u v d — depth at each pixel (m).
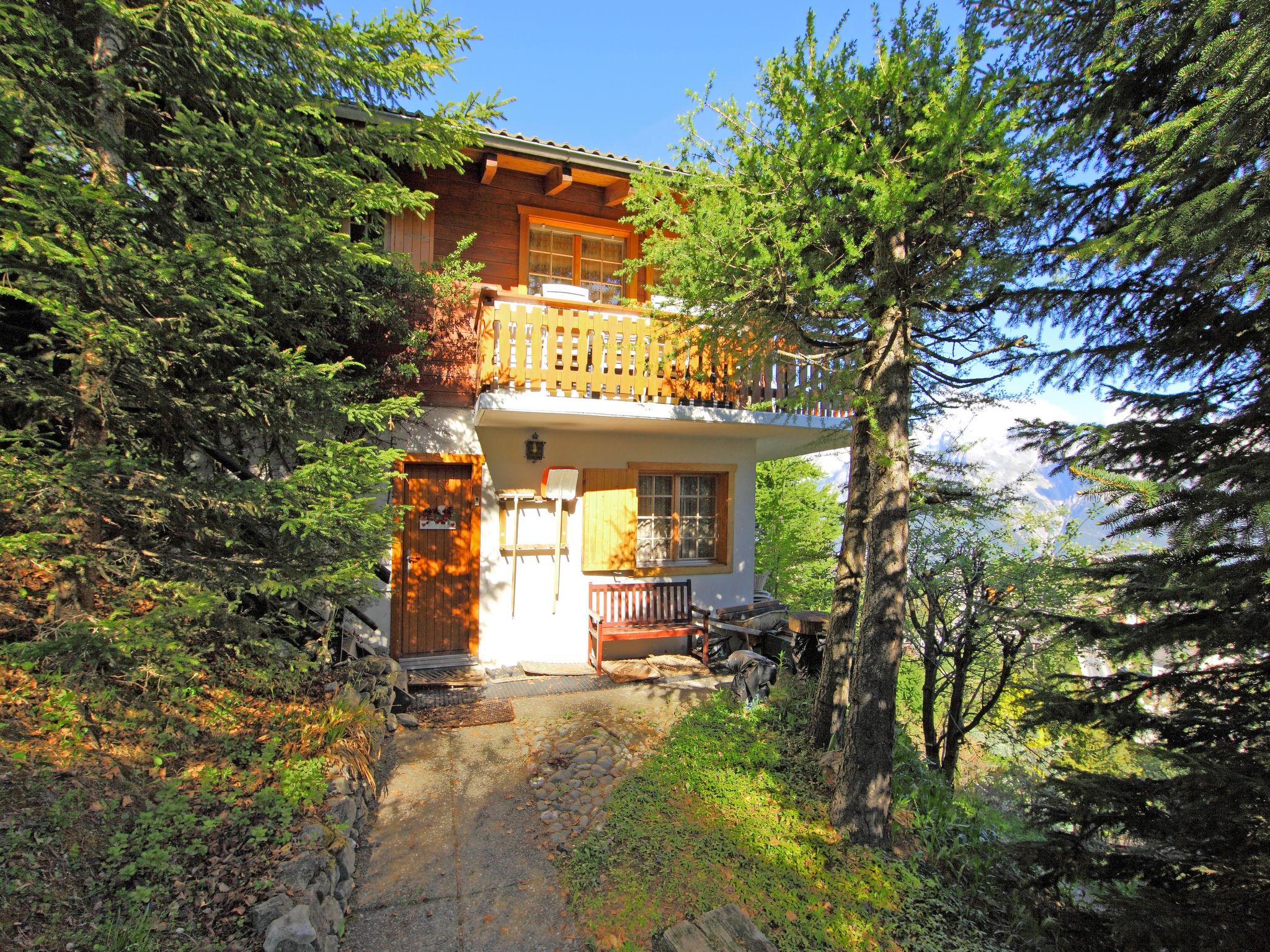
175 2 3.43
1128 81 3.75
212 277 3.27
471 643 7.54
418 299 6.72
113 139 3.45
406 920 3.43
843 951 3.40
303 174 3.92
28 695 3.47
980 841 4.75
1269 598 3.01
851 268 4.81
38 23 3.09
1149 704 3.79
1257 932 2.73
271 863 3.14
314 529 3.80
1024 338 4.59
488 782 4.94
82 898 2.58
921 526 8.20
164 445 4.41
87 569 3.66
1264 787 2.81
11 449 3.24
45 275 3.11
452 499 7.50
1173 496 3.04
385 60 4.39
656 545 8.95
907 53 3.77
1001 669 8.30
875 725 4.39
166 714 3.71
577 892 3.69
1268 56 2.42
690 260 4.24
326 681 5.27
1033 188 3.88
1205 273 3.21
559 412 6.63
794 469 16.41
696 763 5.30
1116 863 3.39
